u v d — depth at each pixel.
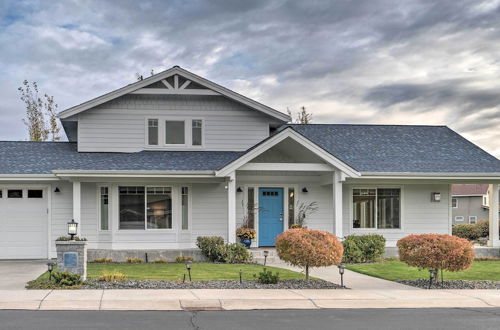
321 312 10.03
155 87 19.66
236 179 19.97
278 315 9.70
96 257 17.89
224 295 11.34
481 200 52.91
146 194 18.94
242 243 19.27
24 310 9.80
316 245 13.13
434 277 13.79
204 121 20.27
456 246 13.12
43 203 18.70
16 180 17.95
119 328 8.40
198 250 18.12
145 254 17.94
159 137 20.08
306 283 13.23
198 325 8.72
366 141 21.97
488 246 20.47
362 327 8.72
